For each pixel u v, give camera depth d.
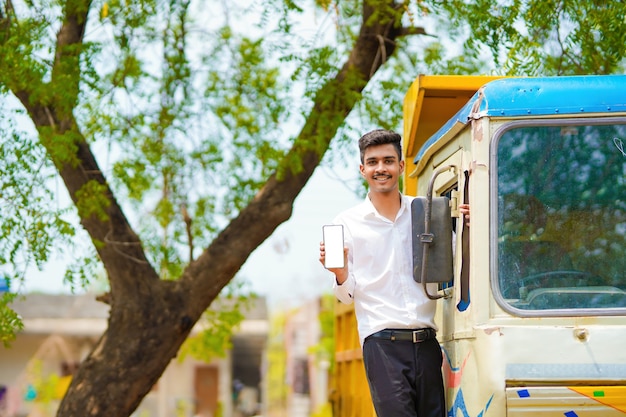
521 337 4.15
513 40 8.00
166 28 9.51
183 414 24.80
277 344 47.81
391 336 4.71
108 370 8.84
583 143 4.42
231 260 9.12
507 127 4.43
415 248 4.56
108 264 9.06
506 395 4.09
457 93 6.22
